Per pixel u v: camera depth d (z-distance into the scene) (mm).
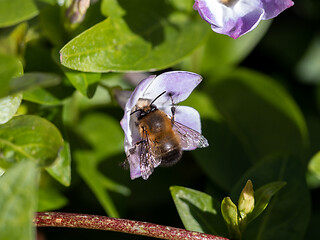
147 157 215
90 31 218
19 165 179
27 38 232
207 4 214
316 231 242
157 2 235
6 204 179
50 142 201
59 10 228
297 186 223
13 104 205
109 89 224
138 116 222
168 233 204
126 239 246
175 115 223
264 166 225
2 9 214
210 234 210
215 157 245
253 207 207
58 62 219
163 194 246
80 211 244
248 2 216
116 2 229
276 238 220
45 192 233
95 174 240
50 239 245
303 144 245
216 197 241
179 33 235
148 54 228
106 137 246
